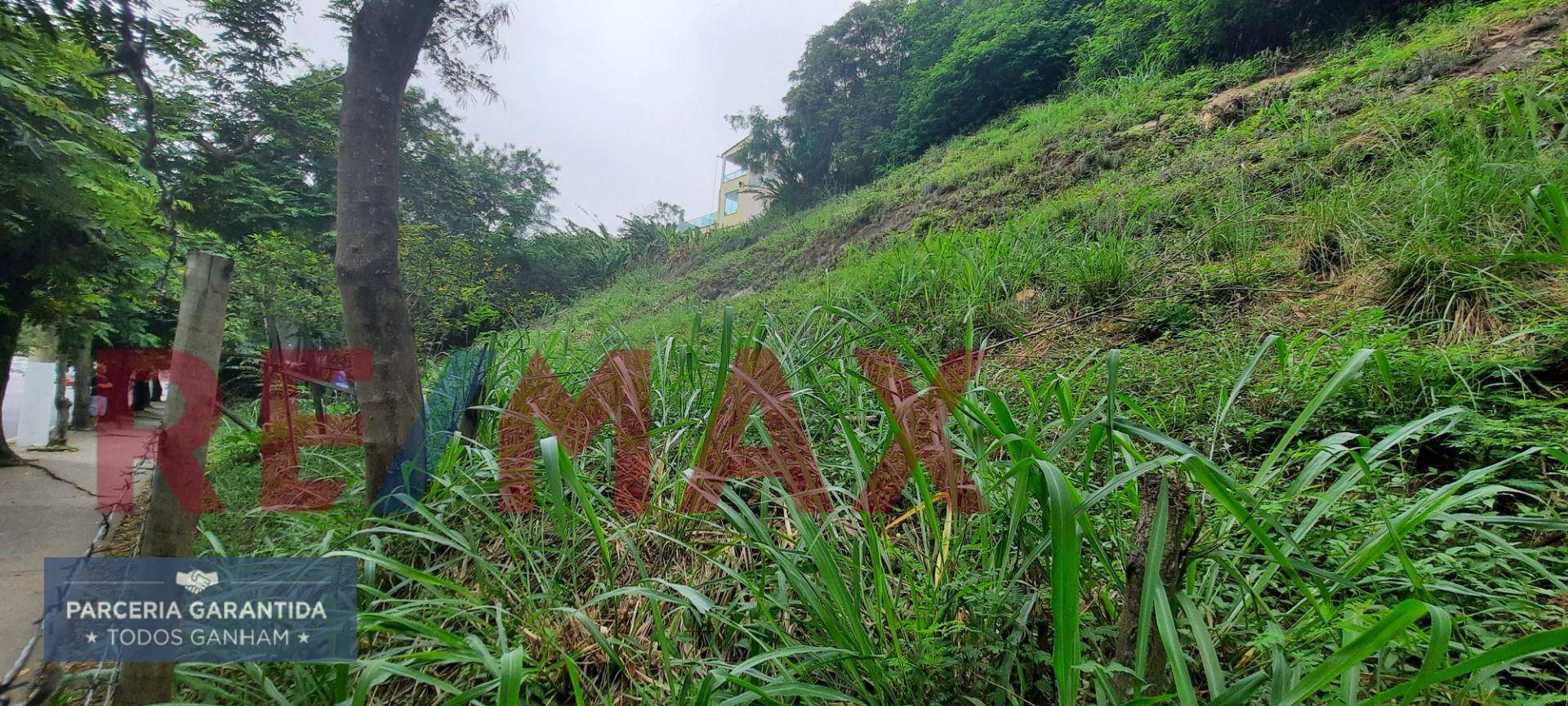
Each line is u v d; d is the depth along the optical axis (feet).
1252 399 7.06
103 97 16.79
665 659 4.41
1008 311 12.30
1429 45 15.85
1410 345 7.34
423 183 48.29
